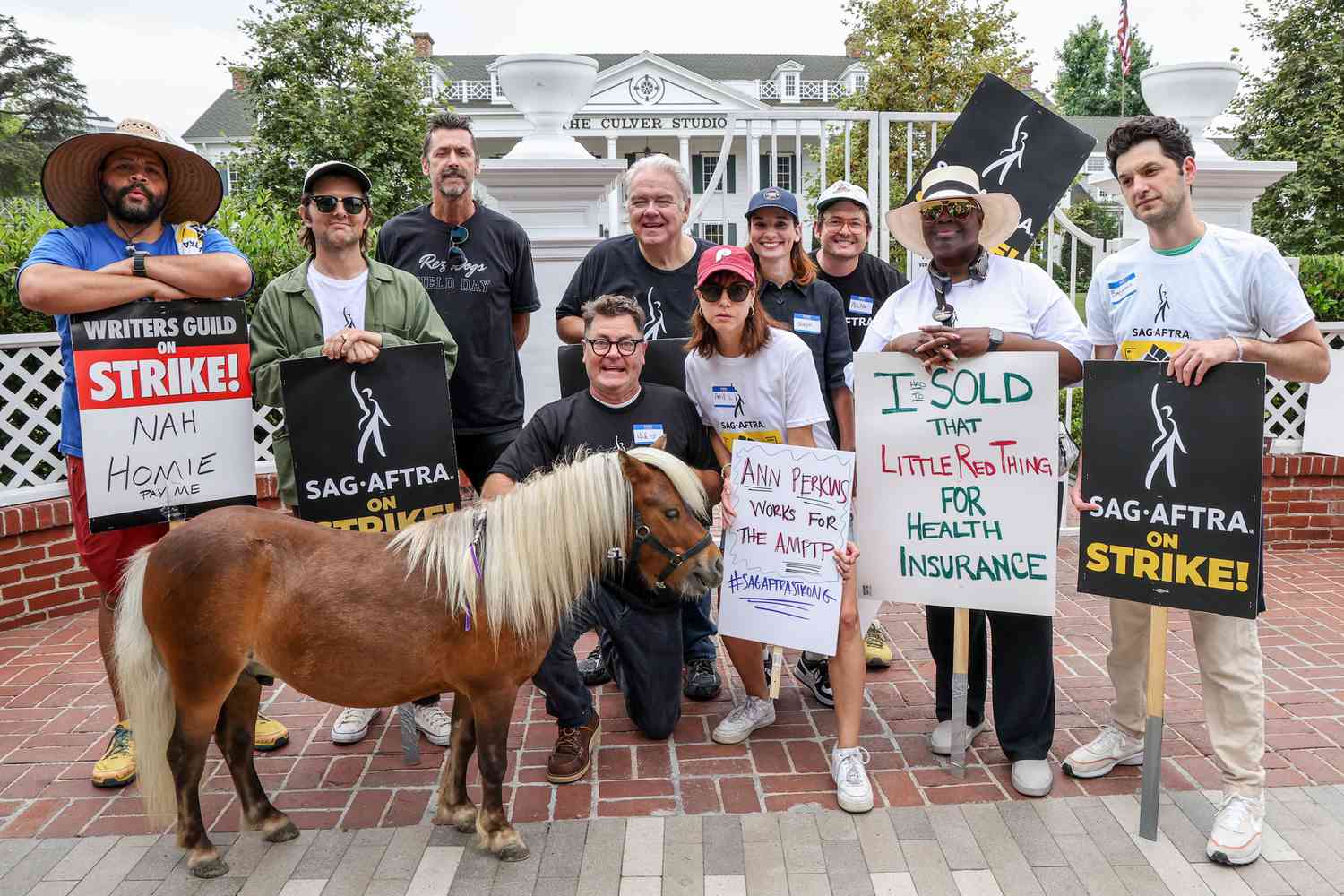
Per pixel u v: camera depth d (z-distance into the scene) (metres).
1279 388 6.61
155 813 2.96
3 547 5.35
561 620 3.11
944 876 2.95
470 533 2.97
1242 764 3.06
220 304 3.53
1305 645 4.81
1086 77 60.00
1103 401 3.11
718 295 3.42
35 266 3.26
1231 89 6.18
